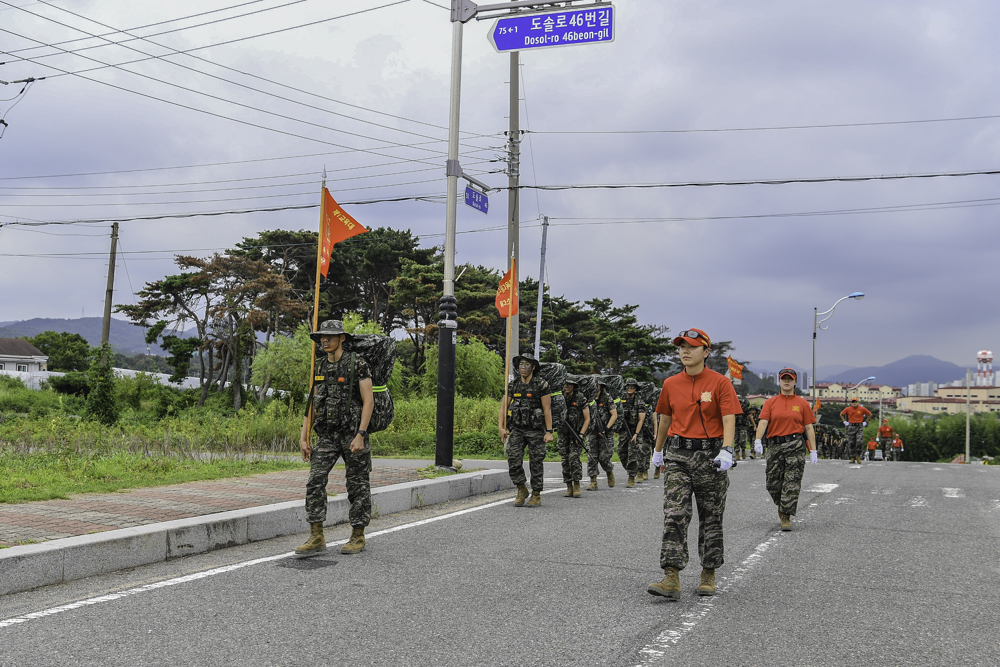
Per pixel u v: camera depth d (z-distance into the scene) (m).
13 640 4.30
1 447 13.84
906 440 87.06
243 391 43.34
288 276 53.91
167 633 4.46
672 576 5.47
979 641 4.56
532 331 55.38
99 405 26.06
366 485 6.96
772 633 4.67
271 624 4.66
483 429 25.58
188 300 48.22
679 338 5.69
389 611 4.98
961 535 8.37
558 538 7.71
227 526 7.04
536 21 12.59
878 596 5.61
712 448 5.59
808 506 10.88
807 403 8.94
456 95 12.66
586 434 12.27
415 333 52.31
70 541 5.85
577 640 4.46
